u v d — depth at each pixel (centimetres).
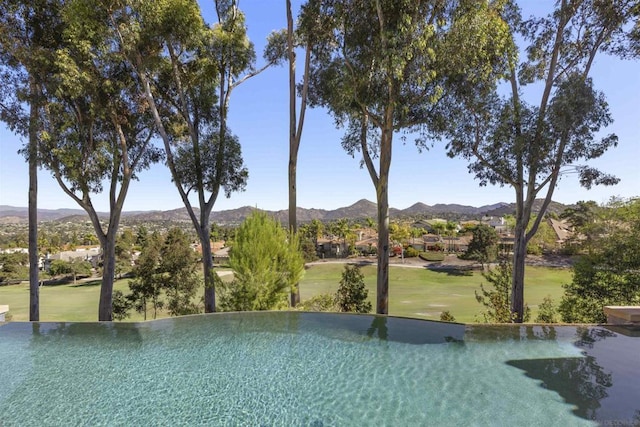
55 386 431
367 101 932
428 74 827
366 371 468
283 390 415
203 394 407
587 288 1030
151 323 717
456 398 381
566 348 532
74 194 1105
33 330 674
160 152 1312
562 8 1014
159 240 1745
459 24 816
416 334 628
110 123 1158
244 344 589
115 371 479
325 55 1142
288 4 1169
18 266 4462
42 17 993
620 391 388
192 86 1162
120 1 955
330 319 739
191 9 1014
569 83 920
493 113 999
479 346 554
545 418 332
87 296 2878
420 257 5216
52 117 1000
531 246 4212
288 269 888
